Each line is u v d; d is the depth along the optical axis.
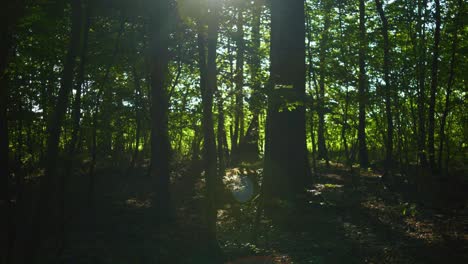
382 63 19.17
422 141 17.17
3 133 10.04
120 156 24.98
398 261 8.54
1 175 11.31
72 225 10.98
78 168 20.73
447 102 18.33
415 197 15.02
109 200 14.95
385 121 22.75
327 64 19.86
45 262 7.72
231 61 15.95
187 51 16.16
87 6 8.14
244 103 9.98
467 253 9.02
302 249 9.29
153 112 12.94
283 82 14.34
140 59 16.03
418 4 17.59
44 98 9.51
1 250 8.16
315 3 21.81
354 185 17.28
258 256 8.88
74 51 7.21
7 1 7.83
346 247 9.41
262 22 20.02
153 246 9.35
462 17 17.19
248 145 24.75
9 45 8.93
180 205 14.38
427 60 18.05
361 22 20.38
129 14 11.93
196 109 19.36
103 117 15.43
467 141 20.64
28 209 9.52
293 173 14.27
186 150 37.38
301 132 14.55
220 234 10.59
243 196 14.48
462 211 13.15
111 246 9.23
